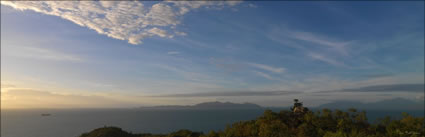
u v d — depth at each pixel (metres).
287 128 54.97
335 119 57.00
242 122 66.12
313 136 50.69
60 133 195.12
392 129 50.66
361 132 48.88
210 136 63.22
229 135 59.44
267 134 53.62
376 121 57.03
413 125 50.50
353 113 58.00
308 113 60.53
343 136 46.97
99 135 103.12
